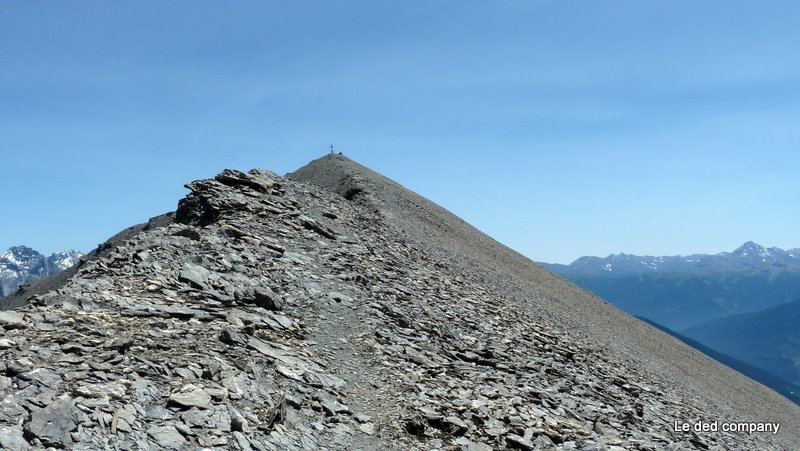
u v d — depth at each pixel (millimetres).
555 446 18797
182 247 27641
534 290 60031
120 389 13688
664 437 23219
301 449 14656
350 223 44906
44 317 16797
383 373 21125
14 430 11367
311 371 19172
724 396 50875
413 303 30609
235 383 16078
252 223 35594
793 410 70375
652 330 84375
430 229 64188
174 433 13000
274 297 24109
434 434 17625
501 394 22000
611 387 29359
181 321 19625
